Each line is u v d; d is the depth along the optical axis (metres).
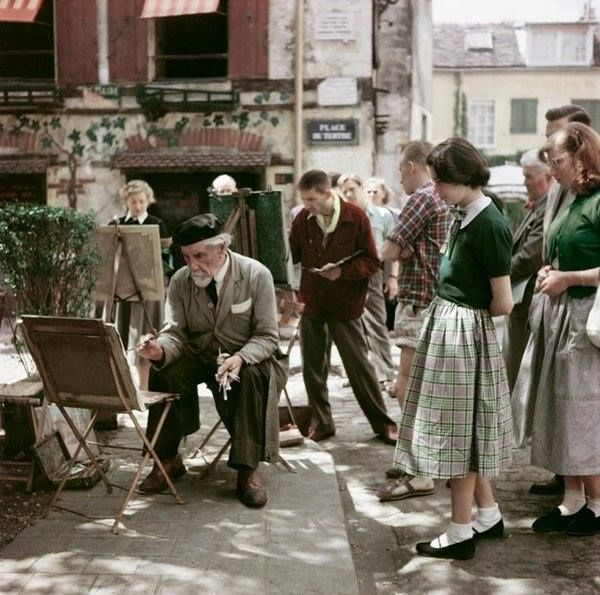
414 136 15.51
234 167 13.62
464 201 4.12
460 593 3.96
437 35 40.59
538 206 5.47
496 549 4.39
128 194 7.70
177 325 5.01
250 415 4.75
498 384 4.17
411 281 5.48
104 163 14.17
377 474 5.67
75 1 14.02
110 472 5.33
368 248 6.05
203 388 8.09
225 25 17.45
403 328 5.51
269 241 6.37
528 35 40.78
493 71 38.25
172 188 14.20
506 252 4.05
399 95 14.30
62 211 5.68
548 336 4.58
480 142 38.78
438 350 4.14
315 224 6.12
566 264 4.49
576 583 4.02
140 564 4.00
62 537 4.30
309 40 13.66
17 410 5.30
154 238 6.50
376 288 7.90
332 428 6.49
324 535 4.36
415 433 4.19
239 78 13.80
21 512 4.65
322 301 6.12
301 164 13.77
